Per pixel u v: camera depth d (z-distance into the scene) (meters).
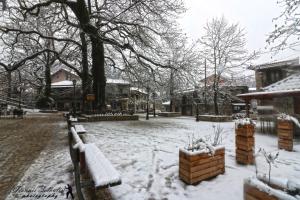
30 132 11.19
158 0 18.45
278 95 10.19
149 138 8.98
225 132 11.21
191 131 11.45
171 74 20.48
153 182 4.14
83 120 17.48
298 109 10.88
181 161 4.25
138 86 23.08
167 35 19.62
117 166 5.10
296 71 12.80
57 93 49.06
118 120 18.98
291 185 1.85
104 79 21.14
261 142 8.35
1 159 5.92
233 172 4.65
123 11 19.47
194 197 3.51
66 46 27.70
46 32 29.75
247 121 5.32
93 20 23.25
